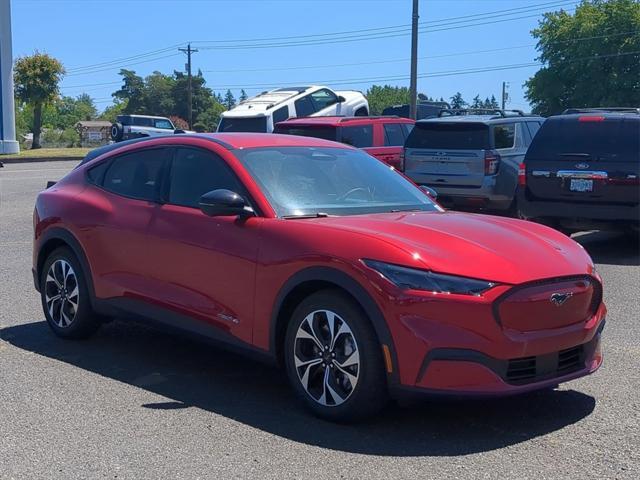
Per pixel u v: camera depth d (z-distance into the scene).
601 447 4.47
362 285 4.55
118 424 4.83
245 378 5.77
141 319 6.03
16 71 48.03
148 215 5.98
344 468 4.18
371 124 15.82
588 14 59.84
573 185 10.98
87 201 6.53
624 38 58.47
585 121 10.96
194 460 4.29
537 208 11.30
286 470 4.16
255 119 20.27
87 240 6.42
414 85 30.77
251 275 5.16
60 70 48.94
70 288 6.68
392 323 4.44
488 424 4.83
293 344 4.96
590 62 59.28
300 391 4.95
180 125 71.69
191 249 5.56
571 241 5.36
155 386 5.57
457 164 12.98
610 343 6.68
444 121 13.16
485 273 4.47
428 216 5.40
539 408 5.11
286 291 4.95
